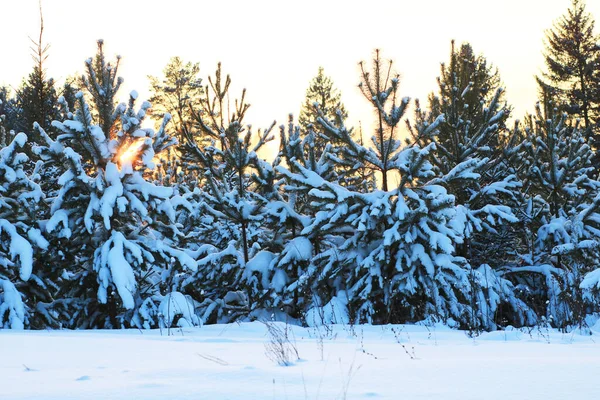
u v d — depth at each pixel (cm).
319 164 1560
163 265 1372
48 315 1260
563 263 1675
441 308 1249
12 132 1588
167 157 2683
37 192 1243
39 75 2544
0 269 1211
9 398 269
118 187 1202
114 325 1246
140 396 267
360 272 1366
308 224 1485
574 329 916
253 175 1504
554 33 3716
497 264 1684
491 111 1650
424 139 1602
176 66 4741
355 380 308
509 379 300
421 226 1292
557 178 1645
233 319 1488
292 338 759
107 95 1255
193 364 404
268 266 1446
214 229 1634
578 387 272
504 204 1639
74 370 374
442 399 253
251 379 315
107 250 1194
